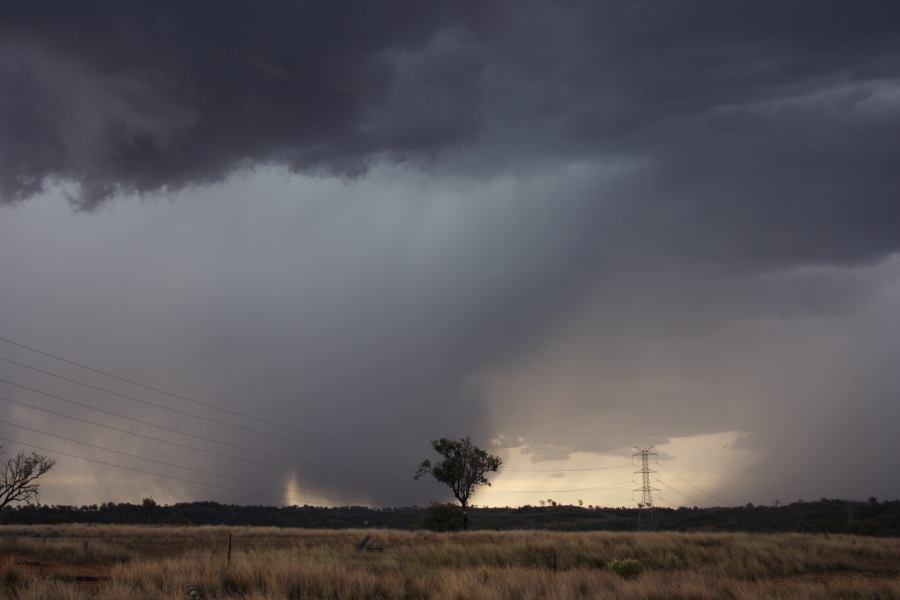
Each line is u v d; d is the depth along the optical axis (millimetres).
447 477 96625
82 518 107312
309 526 121875
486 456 97250
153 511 126625
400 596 23250
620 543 45844
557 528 127125
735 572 34219
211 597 21844
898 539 51844
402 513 157000
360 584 24094
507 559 37625
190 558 30422
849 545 45188
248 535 54750
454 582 23766
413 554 38469
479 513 164375
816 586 25781
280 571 25125
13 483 69062
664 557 38844
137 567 26422
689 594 23172
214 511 137625
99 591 21562
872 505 114375
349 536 55469
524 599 21906
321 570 25719
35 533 52375
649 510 109000
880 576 34500
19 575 25047
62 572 27844
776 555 39719
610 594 23203
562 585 23719
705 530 104750
